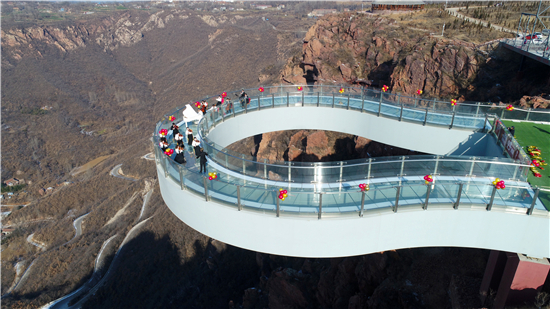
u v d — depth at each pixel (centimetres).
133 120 14300
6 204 9100
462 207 1232
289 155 4269
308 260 3127
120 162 10319
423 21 4825
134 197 8244
